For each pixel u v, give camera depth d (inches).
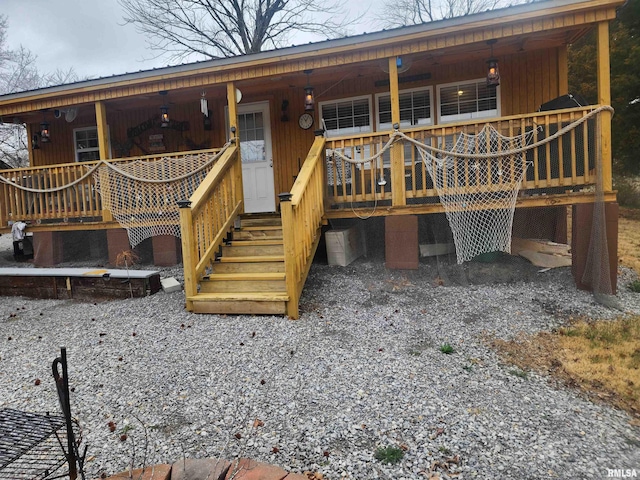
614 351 139.0
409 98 284.5
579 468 84.0
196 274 189.9
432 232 245.1
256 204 314.3
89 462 88.4
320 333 158.7
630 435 95.1
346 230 248.4
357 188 243.3
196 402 112.4
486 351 141.0
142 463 87.4
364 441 93.8
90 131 353.4
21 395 119.8
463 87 275.0
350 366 131.2
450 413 104.2
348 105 294.5
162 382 124.0
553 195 199.8
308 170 199.8
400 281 215.0
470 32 210.5
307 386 119.3
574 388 116.7
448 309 179.9
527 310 175.9
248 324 169.2
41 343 160.9
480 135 204.5
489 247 205.6
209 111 323.6
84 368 136.0
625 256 271.6
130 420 104.9
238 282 191.8
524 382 120.1
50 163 362.3
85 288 222.2
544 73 261.4
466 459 87.0
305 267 192.1
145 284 214.7
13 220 293.9
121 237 273.1
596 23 193.9
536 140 199.0
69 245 307.7
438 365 131.2
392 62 223.8
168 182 254.8
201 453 91.0
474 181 209.5
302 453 90.2
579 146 195.8
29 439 76.7
